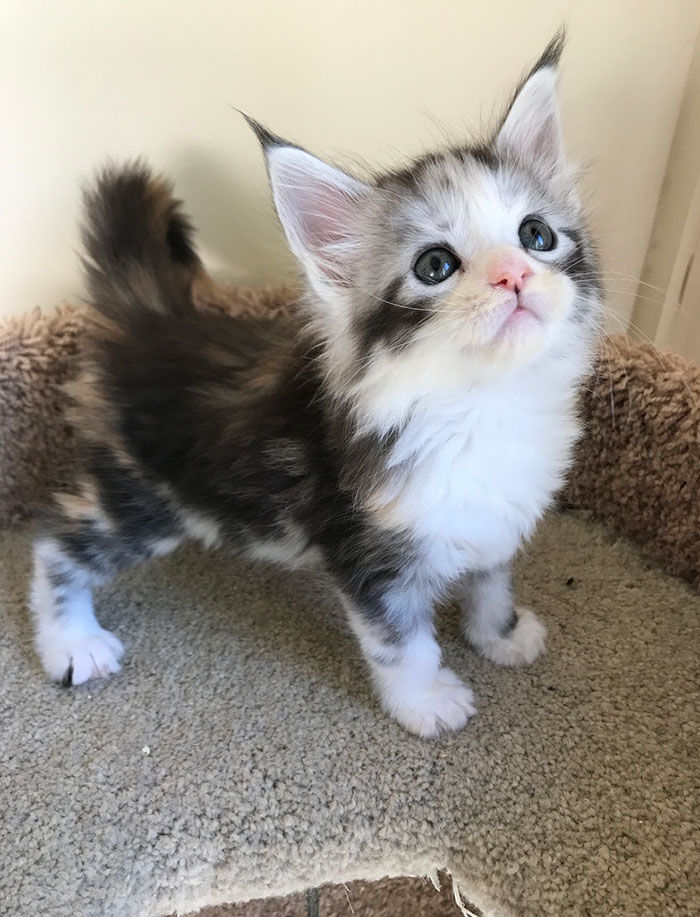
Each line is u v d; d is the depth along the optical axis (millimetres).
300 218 214
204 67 314
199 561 344
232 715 273
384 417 220
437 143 322
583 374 246
